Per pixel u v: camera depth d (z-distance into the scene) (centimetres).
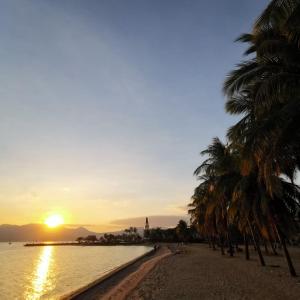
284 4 1084
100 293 2362
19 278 4566
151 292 2117
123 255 10388
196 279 2575
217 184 3117
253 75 1473
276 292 1850
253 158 1463
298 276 2431
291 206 2539
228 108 1897
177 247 11106
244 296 1784
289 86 1309
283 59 1428
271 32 1488
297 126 1313
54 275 4859
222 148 3569
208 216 4928
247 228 3912
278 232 2525
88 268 5909
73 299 2203
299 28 1168
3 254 12750
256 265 3434
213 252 6906
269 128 1315
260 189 2472
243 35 1634
